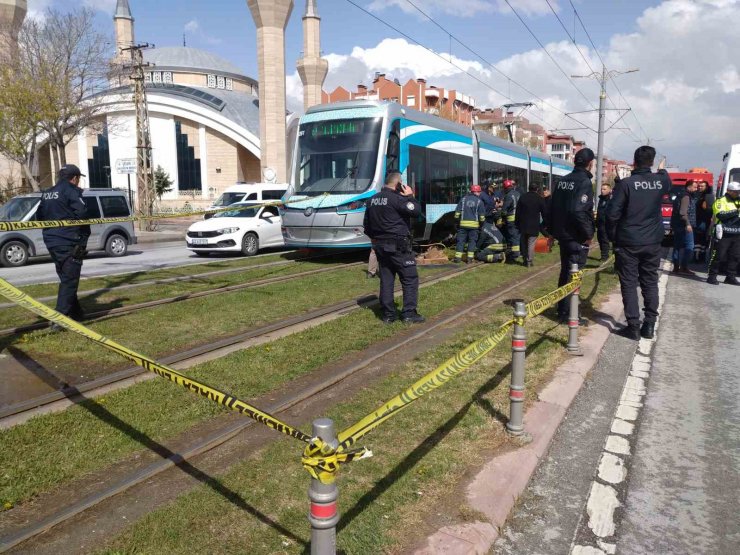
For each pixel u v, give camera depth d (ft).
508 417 14.46
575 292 19.85
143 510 10.58
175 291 30.48
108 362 18.43
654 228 22.40
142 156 102.17
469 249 43.01
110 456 12.33
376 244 23.08
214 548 9.31
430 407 14.97
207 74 199.31
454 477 11.57
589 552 9.90
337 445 6.70
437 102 278.05
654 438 14.34
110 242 52.85
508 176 64.80
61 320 11.39
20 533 9.69
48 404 15.25
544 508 11.21
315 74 149.18
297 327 23.66
